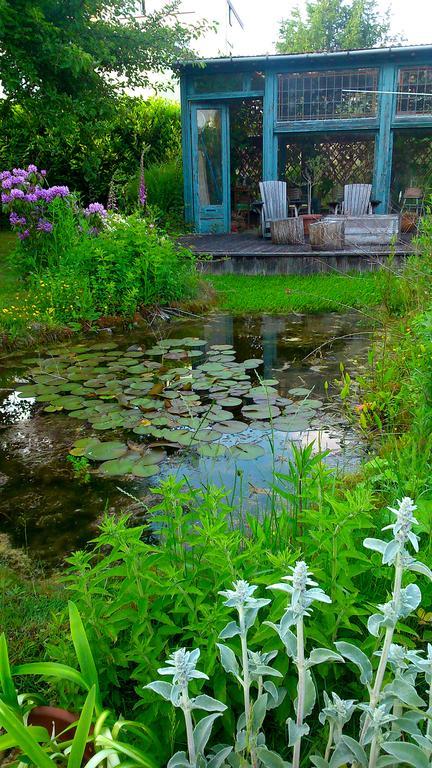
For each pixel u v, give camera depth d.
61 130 9.80
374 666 1.39
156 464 3.19
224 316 6.59
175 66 10.55
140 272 6.38
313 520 1.54
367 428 3.40
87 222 7.03
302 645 1.06
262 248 9.06
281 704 1.40
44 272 6.95
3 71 8.53
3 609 1.97
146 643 1.41
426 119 10.34
